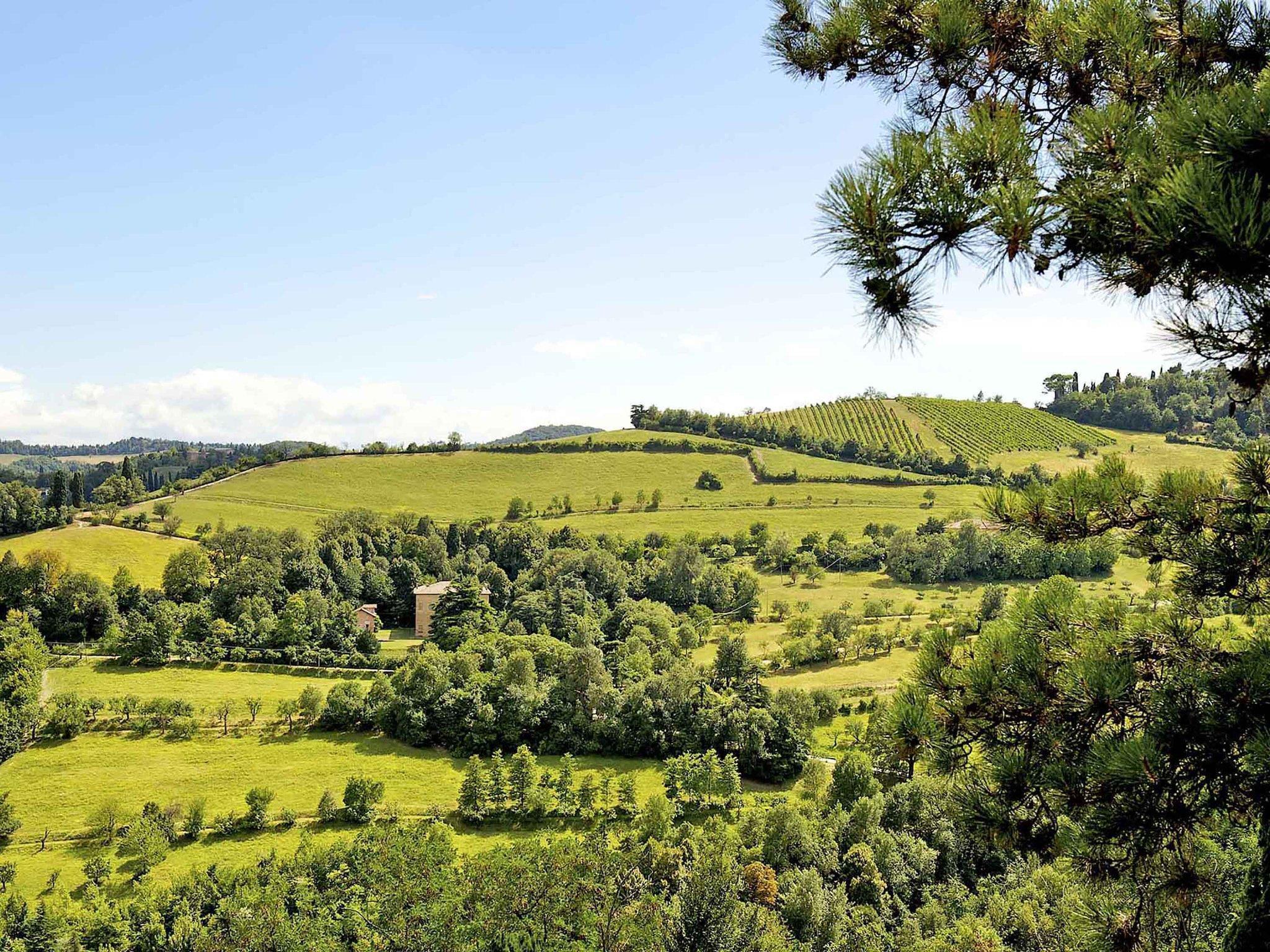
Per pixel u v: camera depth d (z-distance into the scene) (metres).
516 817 63.78
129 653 87.31
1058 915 31.20
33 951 46.44
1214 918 10.13
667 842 57.97
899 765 10.30
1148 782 8.03
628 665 88.19
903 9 9.70
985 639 9.98
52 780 64.81
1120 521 9.70
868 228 7.87
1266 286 7.17
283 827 60.97
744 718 73.19
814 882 48.72
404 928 41.44
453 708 74.25
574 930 40.81
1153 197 7.10
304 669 89.50
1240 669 8.22
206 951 45.56
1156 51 8.94
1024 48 9.59
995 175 7.93
